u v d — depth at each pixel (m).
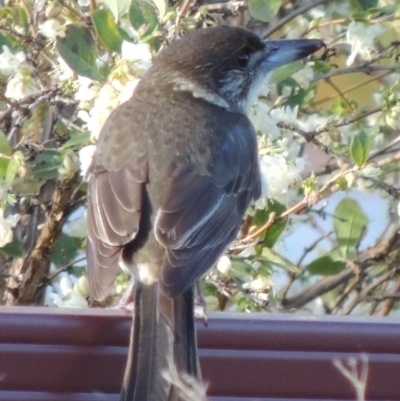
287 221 10.76
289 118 10.35
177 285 7.19
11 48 10.84
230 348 6.73
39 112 11.45
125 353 6.77
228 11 11.62
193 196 8.24
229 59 9.88
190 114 9.12
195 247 7.84
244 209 9.05
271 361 6.72
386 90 10.46
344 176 9.73
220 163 8.75
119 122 8.93
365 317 6.88
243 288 10.26
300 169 9.88
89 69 9.53
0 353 6.60
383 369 6.71
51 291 11.91
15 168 9.52
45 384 6.67
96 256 7.77
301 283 13.02
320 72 11.73
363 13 10.52
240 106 10.02
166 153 8.56
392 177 12.88
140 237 7.88
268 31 11.80
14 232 11.30
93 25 10.24
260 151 9.77
